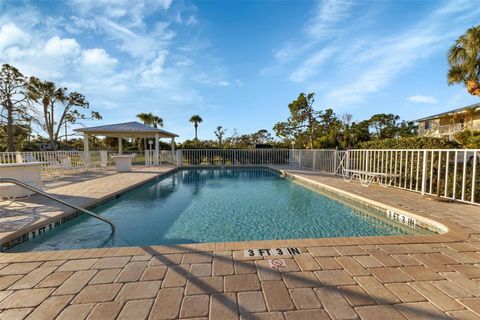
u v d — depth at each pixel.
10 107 18.05
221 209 4.80
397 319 1.27
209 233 3.53
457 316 1.29
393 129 33.16
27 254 2.03
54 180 6.90
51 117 21.94
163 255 2.03
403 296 1.47
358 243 2.29
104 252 2.07
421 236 2.47
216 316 1.29
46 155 8.35
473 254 2.06
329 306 1.37
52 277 1.68
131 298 1.44
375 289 1.54
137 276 1.69
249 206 5.05
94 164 11.24
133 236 3.37
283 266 1.85
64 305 1.38
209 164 14.59
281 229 3.71
